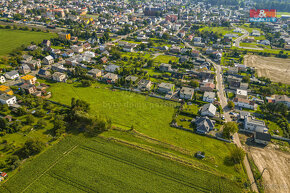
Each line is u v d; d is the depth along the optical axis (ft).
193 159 323.98
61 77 546.67
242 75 615.98
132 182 284.00
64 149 333.01
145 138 362.74
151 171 301.22
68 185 277.03
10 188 270.46
